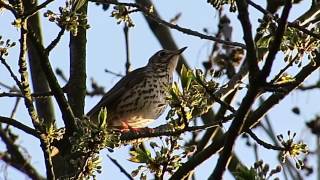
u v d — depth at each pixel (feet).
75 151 32.24
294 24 30.42
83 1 31.91
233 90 41.55
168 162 32.24
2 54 32.58
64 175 37.52
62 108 35.60
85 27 32.27
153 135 35.04
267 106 36.11
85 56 42.22
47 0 31.65
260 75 27.73
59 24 31.83
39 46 33.83
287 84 30.91
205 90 31.99
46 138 33.09
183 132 32.37
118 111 53.98
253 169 32.09
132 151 32.50
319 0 42.50
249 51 27.66
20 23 31.58
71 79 41.83
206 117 47.14
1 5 31.35
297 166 32.27
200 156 36.55
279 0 42.47
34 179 45.14
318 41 30.17
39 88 44.68
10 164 45.16
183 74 32.09
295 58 29.99
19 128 33.55
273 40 27.84
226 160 29.63
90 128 31.58
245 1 28.27
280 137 32.45
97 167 32.30
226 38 48.19
